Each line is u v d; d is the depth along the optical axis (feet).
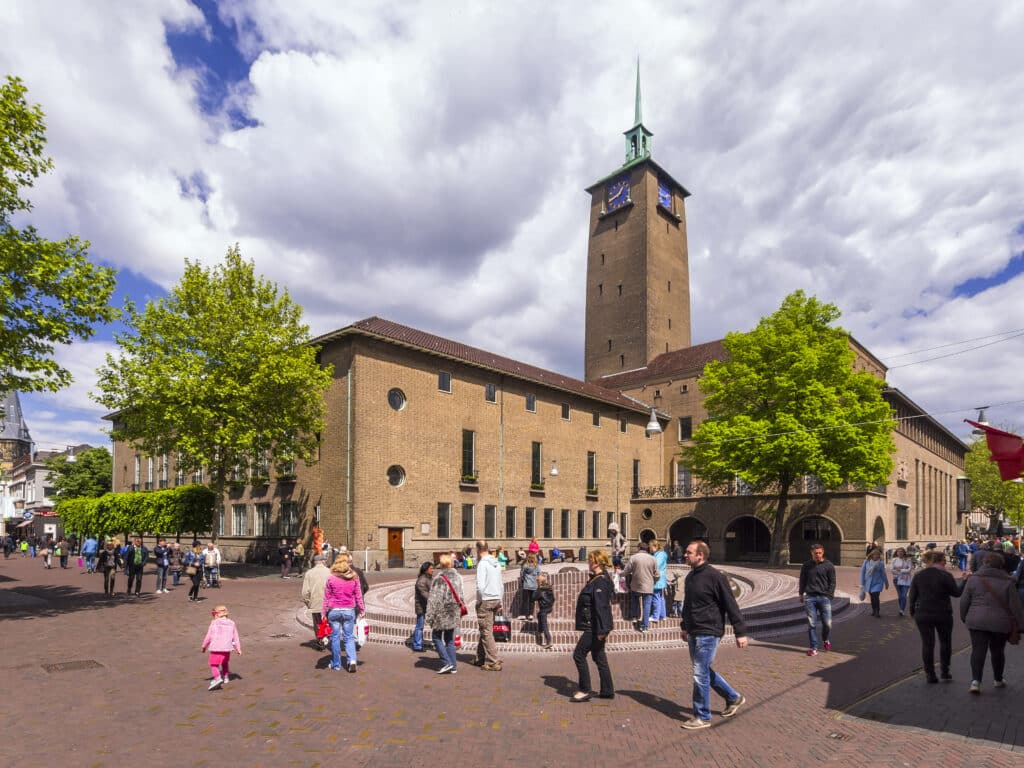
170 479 161.17
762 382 118.21
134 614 55.72
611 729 24.39
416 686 31.19
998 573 28.66
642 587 43.37
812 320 120.16
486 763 21.09
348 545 106.11
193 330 95.50
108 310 58.70
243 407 93.66
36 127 55.93
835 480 109.91
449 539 120.67
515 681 32.27
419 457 117.50
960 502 215.92
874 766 20.33
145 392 93.61
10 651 39.29
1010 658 36.99
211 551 81.05
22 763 21.09
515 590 52.06
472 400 129.49
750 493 147.64
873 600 55.77
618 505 165.99
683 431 184.44
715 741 22.94
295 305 104.37
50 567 116.88
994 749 21.57
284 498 120.78
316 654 39.22
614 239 231.30
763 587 66.64
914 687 29.78
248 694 29.63
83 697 29.04
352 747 22.61
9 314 52.49
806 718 25.43
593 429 161.38
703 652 24.41
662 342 221.05
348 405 109.70
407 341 117.60
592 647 28.37
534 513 140.56
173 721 25.53
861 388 116.47
